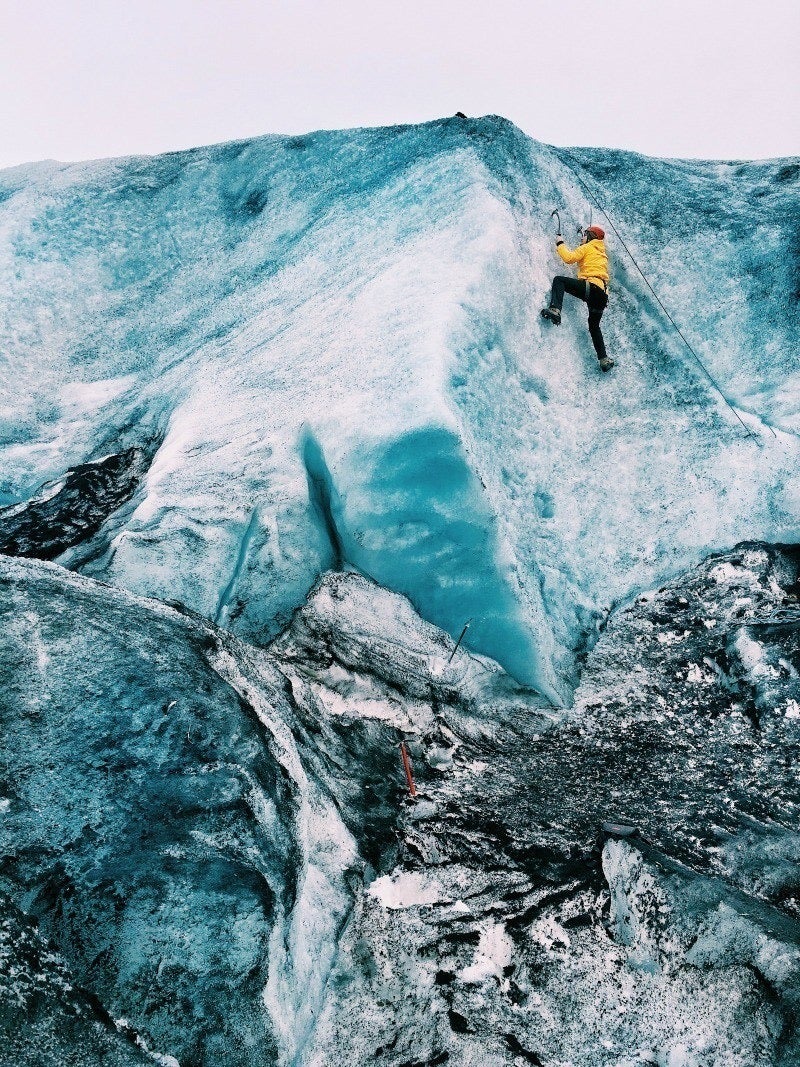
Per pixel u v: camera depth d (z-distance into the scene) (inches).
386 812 140.3
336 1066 100.0
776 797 147.6
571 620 193.9
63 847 92.5
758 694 171.6
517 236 228.5
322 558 188.7
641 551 212.1
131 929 89.9
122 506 210.8
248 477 193.6
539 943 114.7
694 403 232.4
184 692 116.2
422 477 173.5
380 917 119.9
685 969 107.0
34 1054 71.0
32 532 208.5
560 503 209.6
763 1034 96.9
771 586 201.2
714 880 118.1
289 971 100.4
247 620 180.9
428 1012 106.9
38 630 113.6
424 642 171.8
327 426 187.6
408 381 183.6
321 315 237.6
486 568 175.2
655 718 173.5
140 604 135.9
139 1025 84.7
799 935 106.7
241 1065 89.6
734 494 217.5
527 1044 102.9
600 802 146.3
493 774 155.4
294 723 140.3
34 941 81.4
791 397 228.4
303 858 112.3
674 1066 98.7
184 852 98.5
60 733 102.6
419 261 223.5
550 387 223.6
